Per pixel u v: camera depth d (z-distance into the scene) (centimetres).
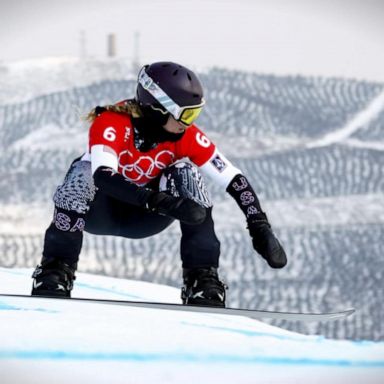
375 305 13375
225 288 1056
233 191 1062
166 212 927
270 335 914
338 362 774
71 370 702
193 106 1002
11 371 696
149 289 1482
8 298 983
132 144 1020
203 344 812
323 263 14312
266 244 1017
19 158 17500
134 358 743
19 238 14675
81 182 1037
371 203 16625
